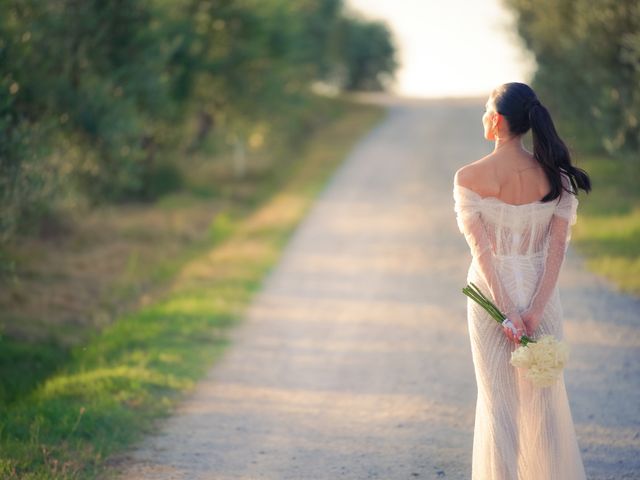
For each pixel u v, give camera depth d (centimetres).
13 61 923
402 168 2588
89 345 859
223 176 2781
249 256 1421
